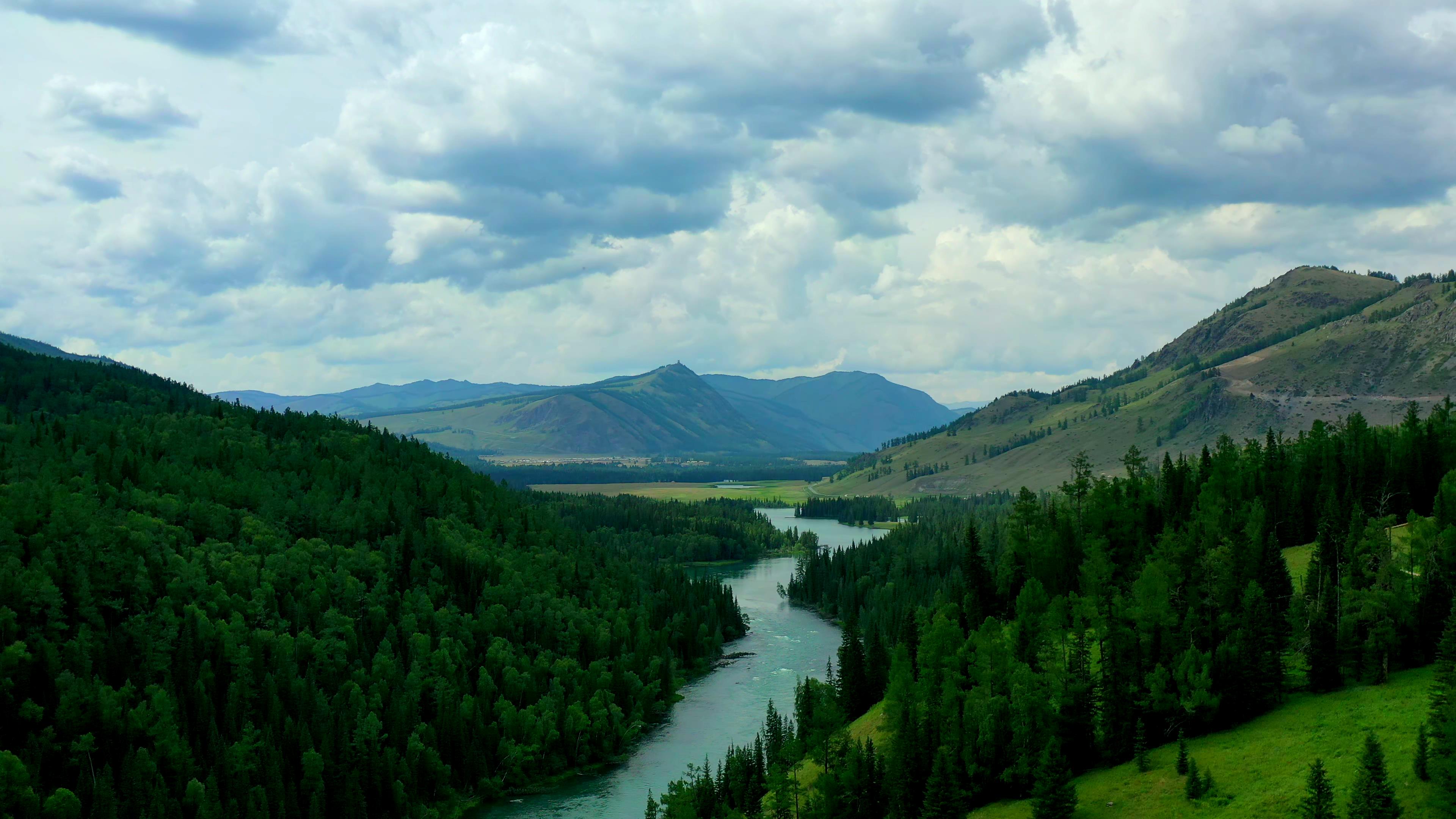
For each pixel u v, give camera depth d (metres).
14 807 137.38
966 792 121.19
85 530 196.25
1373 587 131.25
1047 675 130.25
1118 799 111.69
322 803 152.75
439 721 176.25
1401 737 103.19
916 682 144.75
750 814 138.12
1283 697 125.62
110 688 157.38
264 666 176.88
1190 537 164.88
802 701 167.38
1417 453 196.00
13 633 163.50
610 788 173.50
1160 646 130.50
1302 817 92.75
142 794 142.38
